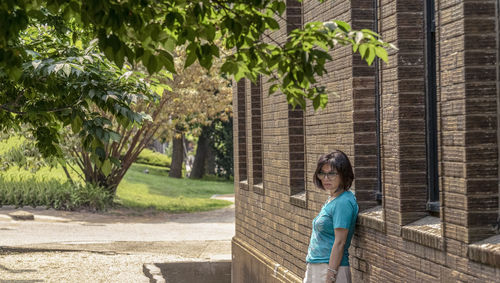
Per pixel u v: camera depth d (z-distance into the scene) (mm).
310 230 7281
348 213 5191
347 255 5328
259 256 9477
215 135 45000
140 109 24734
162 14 3744
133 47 3785
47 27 6383
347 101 6129
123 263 12539
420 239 4734
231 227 20844
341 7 6230
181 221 22938
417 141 5121
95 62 5586
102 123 5027
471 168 4176
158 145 62031
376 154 5969
